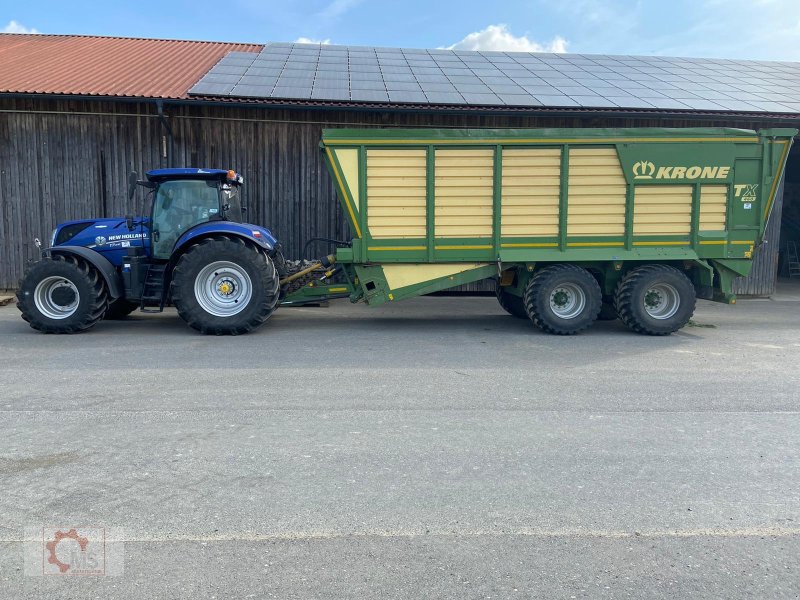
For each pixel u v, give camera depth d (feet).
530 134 25.91
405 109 35.58
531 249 26.55
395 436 13.47
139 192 37.55
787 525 9.79
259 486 10.87
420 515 9.94
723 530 9.62
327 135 25.86
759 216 27.04
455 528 9.55
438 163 26.11
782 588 8.12
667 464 12.13
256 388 17.28
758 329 28.89
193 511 9.93
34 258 37.60
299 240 38.58
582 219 26.50
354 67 44.32
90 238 26.68
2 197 37.14
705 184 26.63
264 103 34.94
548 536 9.36
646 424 14.51
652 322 26.45
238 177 28.17
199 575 8.21
